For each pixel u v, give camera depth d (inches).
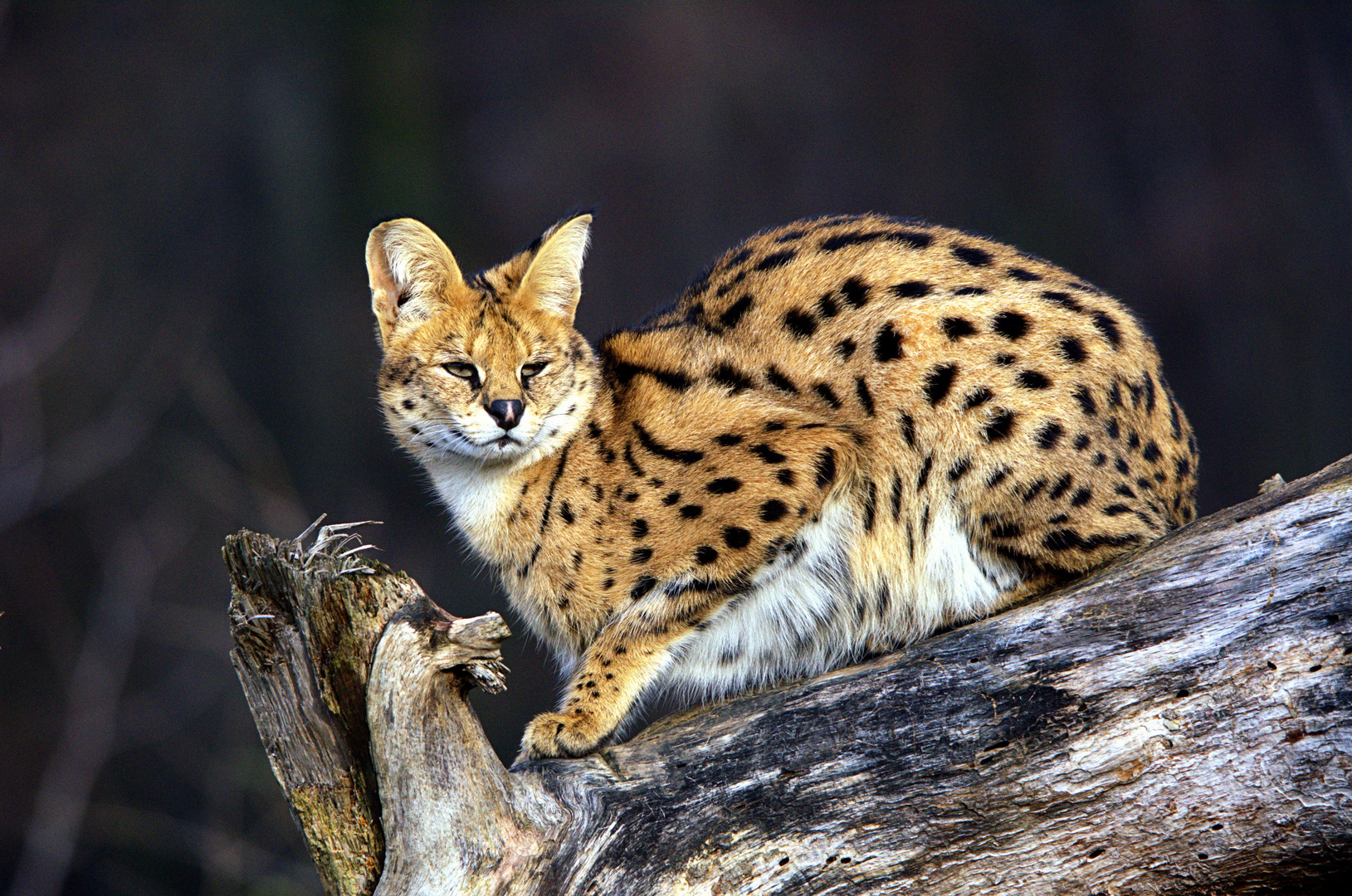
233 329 1189.7
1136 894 285.3
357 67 1238.3
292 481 1158.3
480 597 1106.7
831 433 350.0
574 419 378.6
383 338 401.4
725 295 384.2
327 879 294.5
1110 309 355.9
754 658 374.3
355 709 286.0
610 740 354.6
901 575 354.0
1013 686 297.7
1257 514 293.1
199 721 1002.1
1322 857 273.4
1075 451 335.6
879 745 300.4
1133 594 296.5
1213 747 277.7
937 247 365.1
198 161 1194.0
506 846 286.0
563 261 397.7
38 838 882.8
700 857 295.0
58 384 1095.0
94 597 1066.1
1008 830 289.9
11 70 1162.0
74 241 1133.7
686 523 360.2
